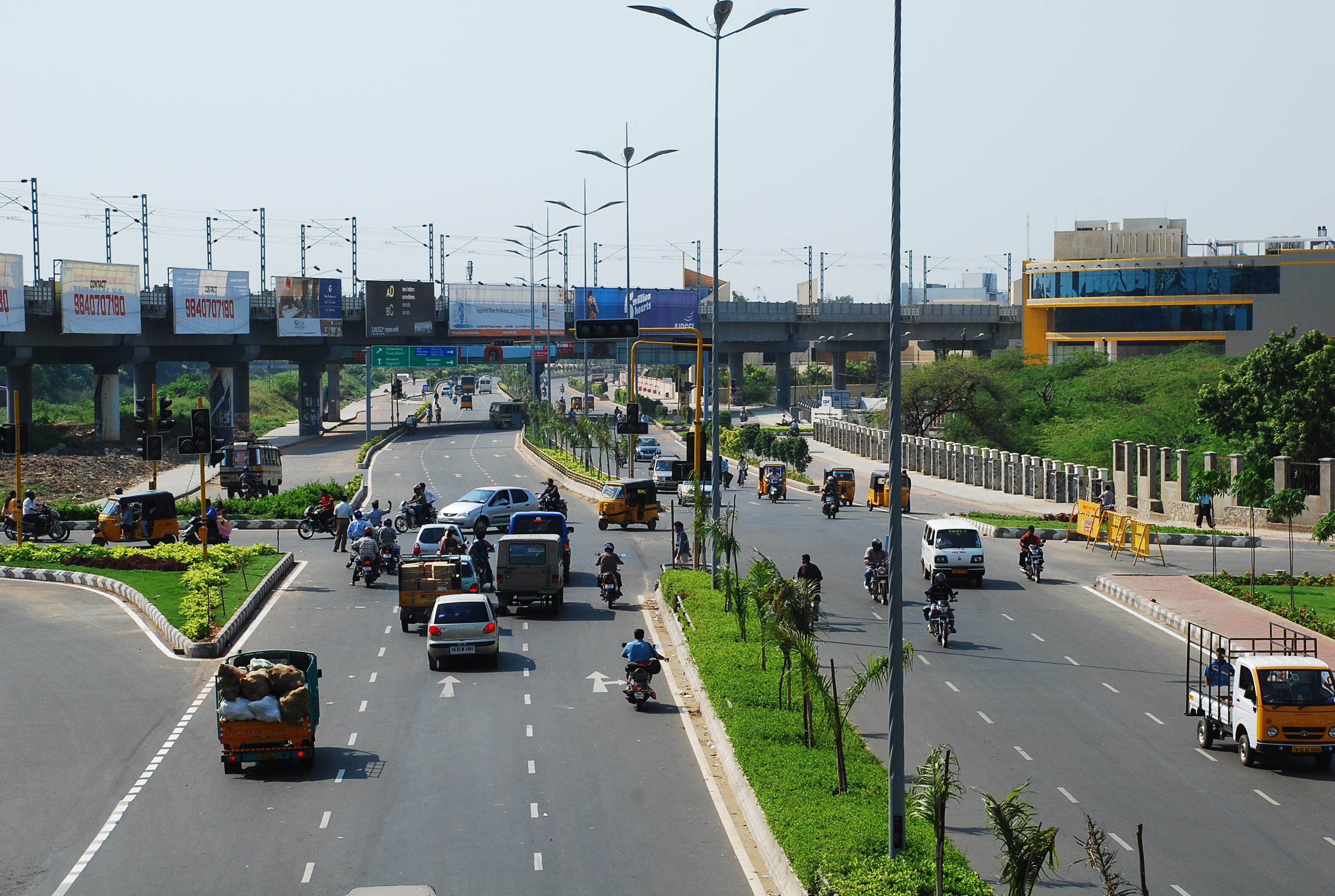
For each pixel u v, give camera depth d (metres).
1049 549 54.25
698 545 45.31
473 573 38.72
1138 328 132.75
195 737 26.67
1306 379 64.56
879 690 30.69
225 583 40.06
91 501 70.38
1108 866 17.28
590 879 18.91
